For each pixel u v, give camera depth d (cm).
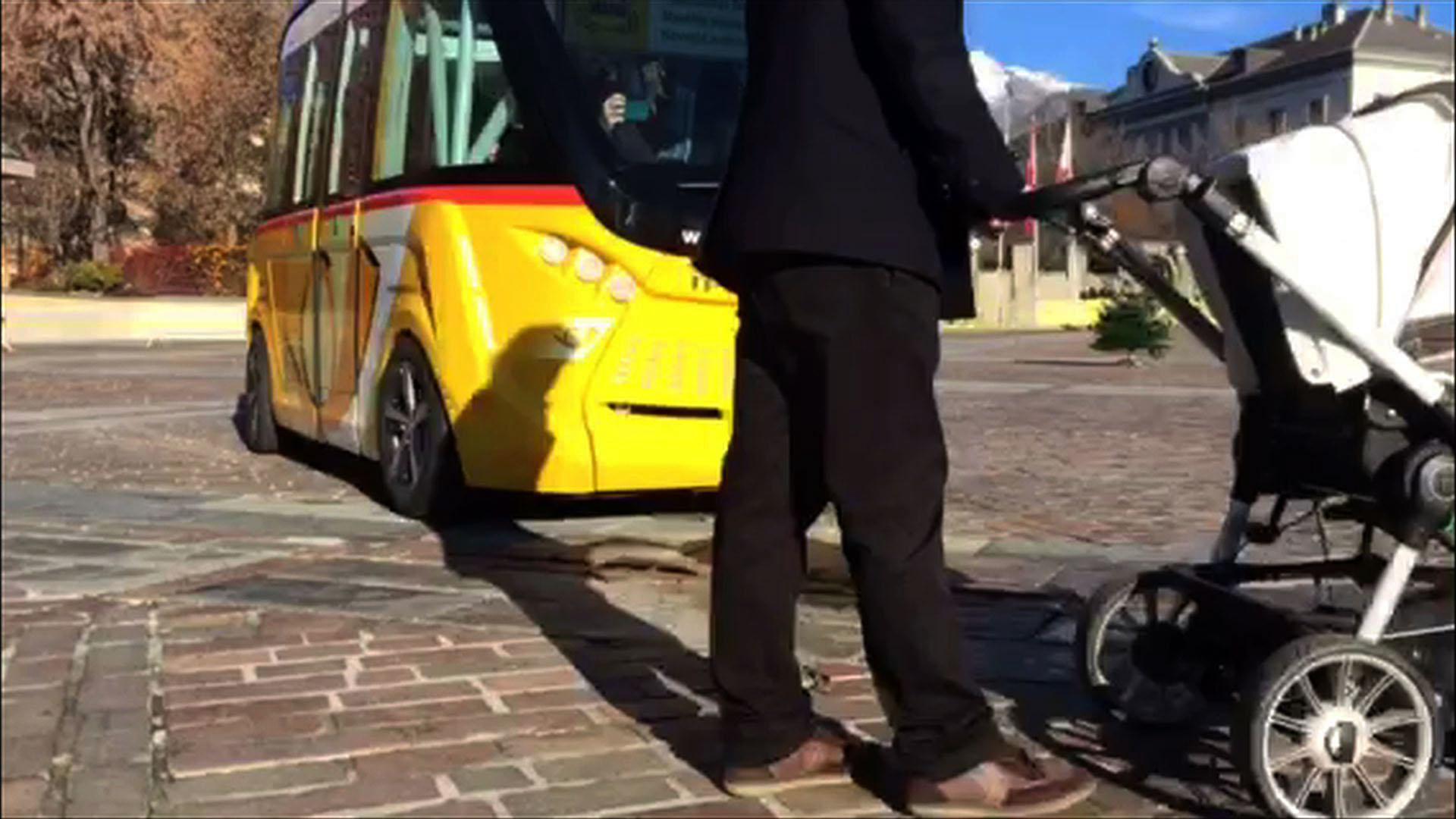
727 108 597
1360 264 292
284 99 912
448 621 473
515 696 395
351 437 743
